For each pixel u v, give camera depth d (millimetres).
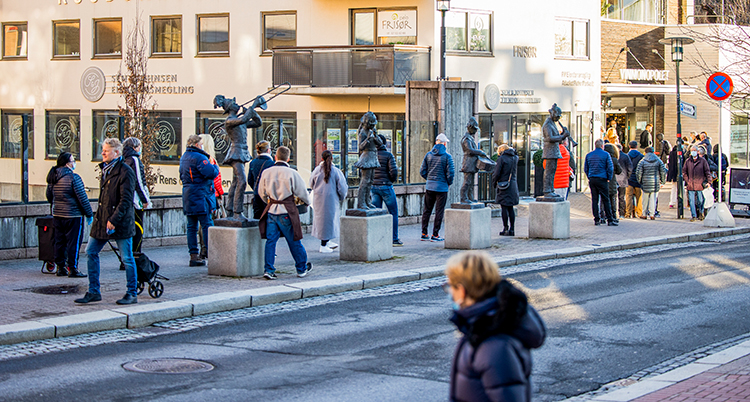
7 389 7301
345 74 30094
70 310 10508
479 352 3799
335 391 7281
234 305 11477
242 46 33250
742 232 21094
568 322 10344
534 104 33531
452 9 30844
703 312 10969
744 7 25859
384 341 9352
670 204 26766
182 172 14609
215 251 13492
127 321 10242
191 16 34062
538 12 33469
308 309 11414
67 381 7590
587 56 35438
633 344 9211
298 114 32281
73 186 13195
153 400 6969
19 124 17109
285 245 17750
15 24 38188
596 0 35344
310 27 32125
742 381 7320
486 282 3938
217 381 7613
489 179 26594
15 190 16984
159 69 34812
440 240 18609
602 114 37375
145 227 17797
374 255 15258
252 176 14828
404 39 30906
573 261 16031
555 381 7758
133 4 35125
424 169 18562
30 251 15727
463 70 31281
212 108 33969
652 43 38125
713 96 22328
